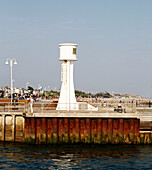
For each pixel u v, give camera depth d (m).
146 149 36.69
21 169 29.89
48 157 33.47
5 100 52.31
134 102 39.31
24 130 38.97
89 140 37.47
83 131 37.56
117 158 33.28
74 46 41.34
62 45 41.16
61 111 39.75
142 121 41.22
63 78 41.47
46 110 40.69
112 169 29.88
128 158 33.34
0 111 40.53
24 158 33.16
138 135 38.12
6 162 31.88
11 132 39.59
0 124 39.75
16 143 39.12
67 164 31.23
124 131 37.88
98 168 30.11
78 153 34.84
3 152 35.19
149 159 33.03
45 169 29.88
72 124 37.56
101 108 44.00
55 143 37.53
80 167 30.38
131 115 37.44
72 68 41.62
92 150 35.97
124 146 37.62
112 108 43.84
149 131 38.50
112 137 37.69
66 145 37.47
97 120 37.59
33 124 37.56
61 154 34.44
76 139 37.47
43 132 37.50
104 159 32.88
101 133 37.62
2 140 39.66
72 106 41.41
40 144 37.62
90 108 41.81
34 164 31.30
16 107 41.47
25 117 38.03
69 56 41.06
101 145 37.62
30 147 37.12
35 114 37.34
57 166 30.66
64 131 37.50
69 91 41.44
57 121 37.62
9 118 39.69
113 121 37.75
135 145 38.16
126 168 30.22
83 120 37.53
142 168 30.25
